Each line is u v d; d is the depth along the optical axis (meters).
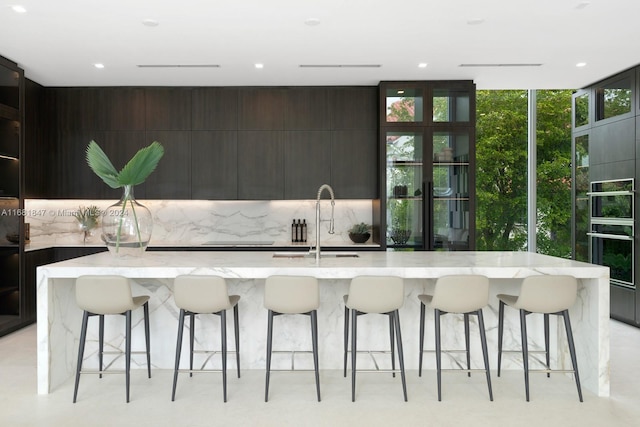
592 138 6.08
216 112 6.02
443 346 3.97
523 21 3.99
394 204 5.84
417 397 3.39
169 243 6.17
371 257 4.13
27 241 5.80
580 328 3.70
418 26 4.09
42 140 5.92
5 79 5.02
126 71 5.38
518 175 6.93
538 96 6.89
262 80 5.78
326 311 3.95
